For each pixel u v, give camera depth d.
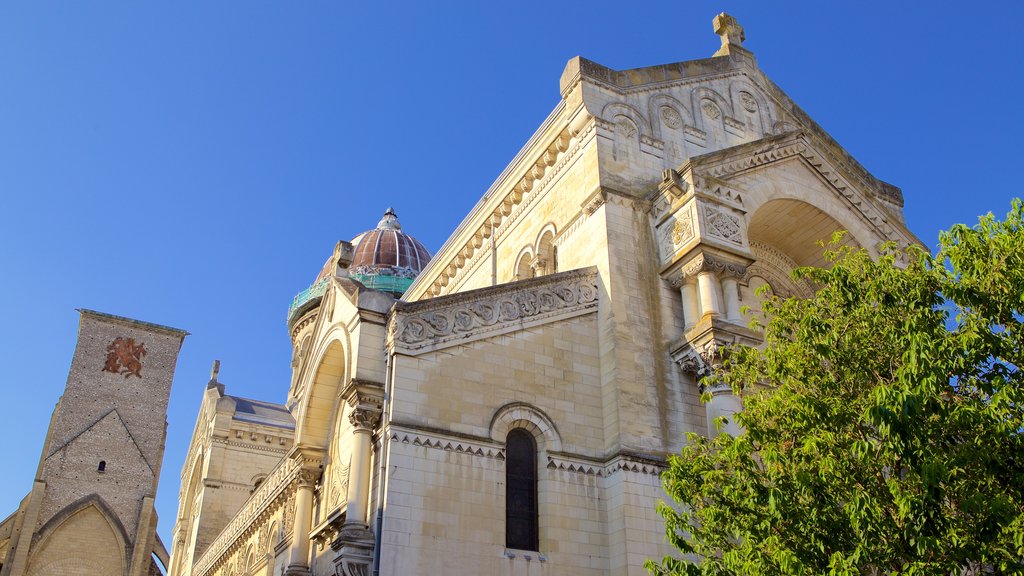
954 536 12.36
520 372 23.17
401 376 21.55
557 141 29.31
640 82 29.62
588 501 22.36
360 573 20.17
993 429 12.90
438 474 20.92
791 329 17.50
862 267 16.61
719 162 26.83
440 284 38.41
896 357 14.87
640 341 24.34
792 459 15.20
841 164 30.22
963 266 14.41
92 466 64.06
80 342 68.19
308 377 29.69
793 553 13.37
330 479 28.19
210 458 54.50
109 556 61.66
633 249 25.77
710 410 22.92
